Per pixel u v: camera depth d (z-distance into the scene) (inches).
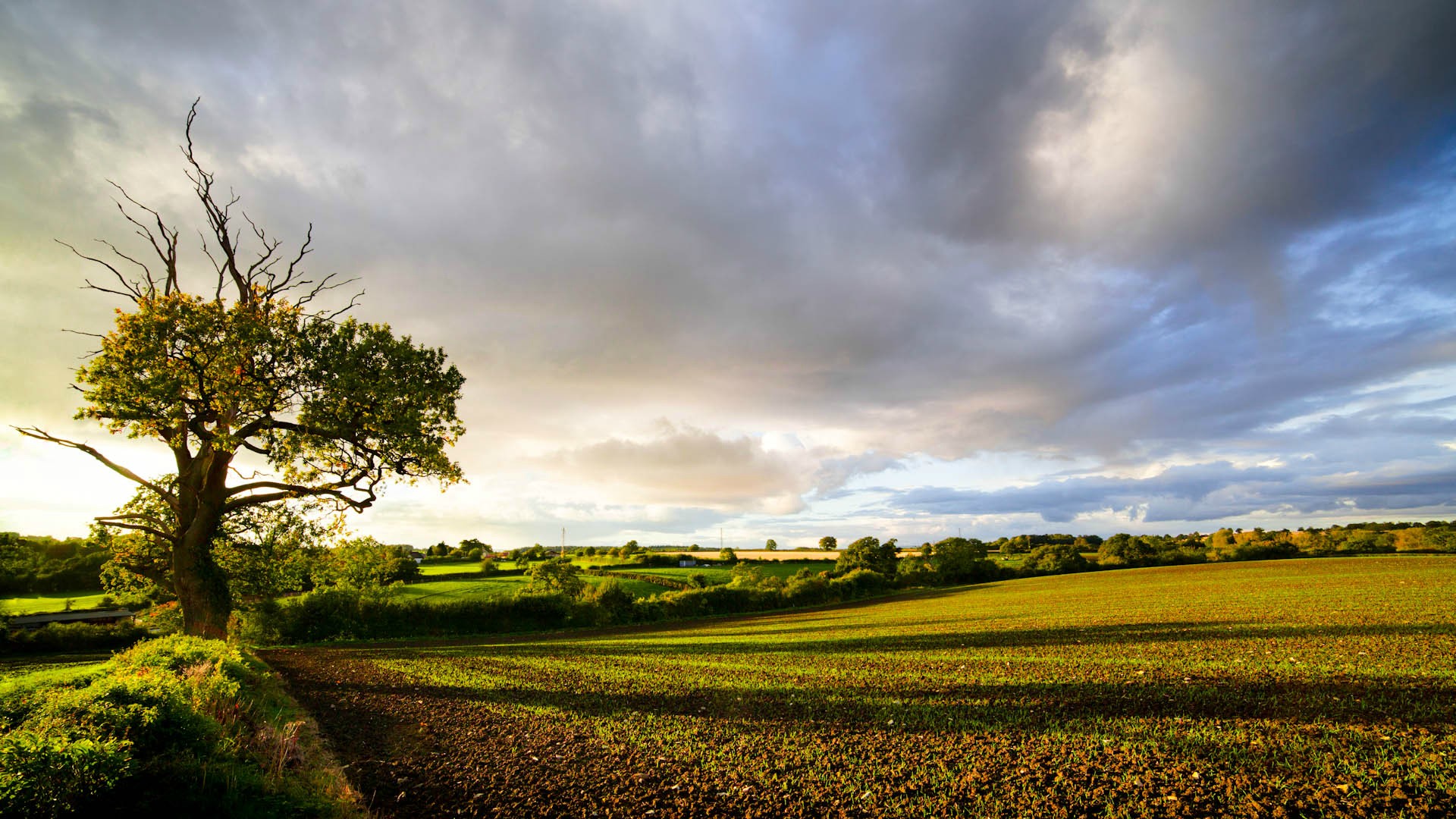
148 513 1176.2
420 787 387.5
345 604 1763.0
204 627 1043.9
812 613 2357.3
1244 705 490.3
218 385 979.3
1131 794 328.8
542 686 758.5
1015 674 706.2
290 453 1092.5
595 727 528.4
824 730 494.6
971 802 331.6
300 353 1038.4
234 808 303.1
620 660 1026.1
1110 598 1879.9
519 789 381.7
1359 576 2050.9
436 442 1134.4
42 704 346.3
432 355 1155.9
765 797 353.4
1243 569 2923.2
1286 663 662.5
